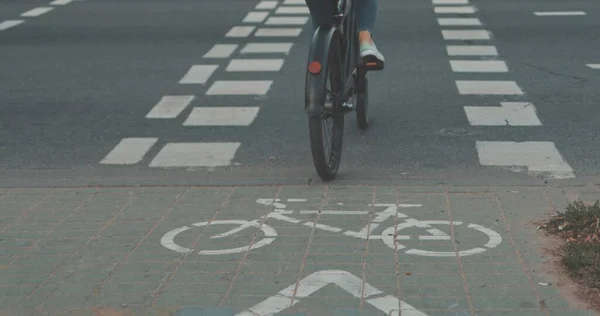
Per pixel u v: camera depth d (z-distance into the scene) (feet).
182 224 25.59
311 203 27.35
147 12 75.56
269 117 41.04
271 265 22.04
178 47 59.67
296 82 48.44
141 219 26.20
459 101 43.32
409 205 26.84
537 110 41.19
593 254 21.15
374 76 49.34
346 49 30.45
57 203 28.12
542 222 24.76
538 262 21.72
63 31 67.41
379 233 24.29
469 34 61.93
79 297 20.42
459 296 19.79
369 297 19.90
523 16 69.21
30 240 24.58
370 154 34.53
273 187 29.32
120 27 68.39
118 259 22.82
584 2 75.41
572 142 35.81
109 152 35.88
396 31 63.72
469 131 37.83
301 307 19.44
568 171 31.76
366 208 26.66
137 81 49.60
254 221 25.63
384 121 39.81
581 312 18.80
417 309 19.19
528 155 33.96
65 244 24.16
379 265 21.81
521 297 19.65
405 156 34.17
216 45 60.03
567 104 42.19
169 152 35.63
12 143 37.70
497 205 26.58
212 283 20.98
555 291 19.90
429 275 21.09
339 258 22.39
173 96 45.73
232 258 22.63
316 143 28.40
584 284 20.12
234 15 73.31
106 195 28.89
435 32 63.05
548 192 27.86
